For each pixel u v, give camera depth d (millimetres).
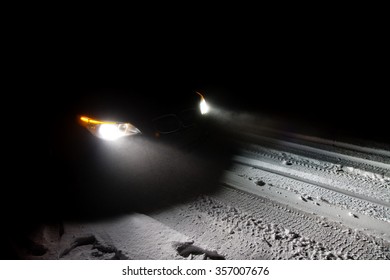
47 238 2084
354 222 2154
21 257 1878
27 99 3328
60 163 2904
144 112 2811
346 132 4168
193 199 2604
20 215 2398
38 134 3043
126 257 1849
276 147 3797
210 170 3174
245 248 1917
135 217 2312
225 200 2561
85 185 2875
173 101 3154
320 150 3629
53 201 2609
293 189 2703
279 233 2057
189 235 2086
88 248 1977
